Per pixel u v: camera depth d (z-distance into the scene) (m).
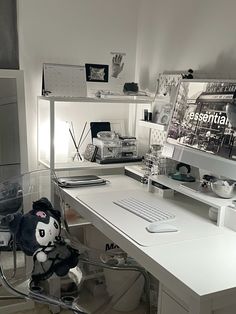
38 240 1.90
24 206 2.10
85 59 2.77
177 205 2.14
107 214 1.97
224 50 2.13
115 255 2.09
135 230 1.77
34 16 2.56
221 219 1.84
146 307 2.30
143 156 2.86
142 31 2.85
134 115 2.99
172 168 2.45
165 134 2.48
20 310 2.39
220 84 2.04
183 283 1.32
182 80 2.31
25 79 2.61
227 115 1.96
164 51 2.62
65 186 2.42
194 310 1.28
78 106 2.82
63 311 2.34
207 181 2.15
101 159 2.68
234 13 2.05
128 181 2.65
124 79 2.94
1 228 1.90
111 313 2.34
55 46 2.66
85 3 2.69
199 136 2.13
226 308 1.33
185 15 2.41
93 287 1.96
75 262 1.94
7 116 2.48
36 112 2.68
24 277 1.90
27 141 2.64
